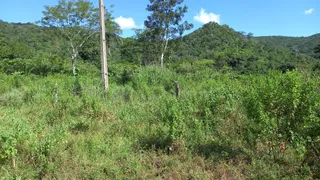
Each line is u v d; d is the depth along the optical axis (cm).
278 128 513
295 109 515
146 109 880
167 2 2592
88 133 652
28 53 3409
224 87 1027
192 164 493
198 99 896
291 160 472
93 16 2381
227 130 633
